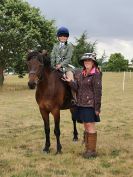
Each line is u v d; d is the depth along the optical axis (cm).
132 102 2373
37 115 1733
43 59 896
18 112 1845
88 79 877
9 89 3756
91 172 777
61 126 1395
